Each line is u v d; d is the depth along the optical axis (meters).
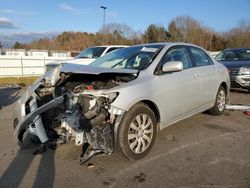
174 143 4.62
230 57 10.62
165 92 4.35
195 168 3.72
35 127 4.04
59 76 4.36
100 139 3.75
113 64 4.76
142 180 3.46
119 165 3.87
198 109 5.38
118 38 63.31
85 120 3.72
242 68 9.30
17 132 4.14
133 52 4.95
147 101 4.14
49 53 34.97
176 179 3.45
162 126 4.43
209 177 3.47
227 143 4.61
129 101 3.78
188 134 5.06
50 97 4.30
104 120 3.75
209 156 4.09
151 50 4.78
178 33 66.25
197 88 5.17
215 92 5.92
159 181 3.42
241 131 5.23
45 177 3.60
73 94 4.00
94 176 3.60
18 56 24.05
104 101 3.74
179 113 4.76
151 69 4.32
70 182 3.47
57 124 4.15
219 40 65.69
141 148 4.02
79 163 3.97
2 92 11.95
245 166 3.75
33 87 4.51
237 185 3.27
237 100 8.44
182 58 5.07
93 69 4.17
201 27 67.44
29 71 24.75
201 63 5.64
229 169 3.67
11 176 3.64
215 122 5.80
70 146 4.58
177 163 3.88
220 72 6.11
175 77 4.61
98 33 63.28
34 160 4.11
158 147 4.45
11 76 23.69
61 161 4.06
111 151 3.81
